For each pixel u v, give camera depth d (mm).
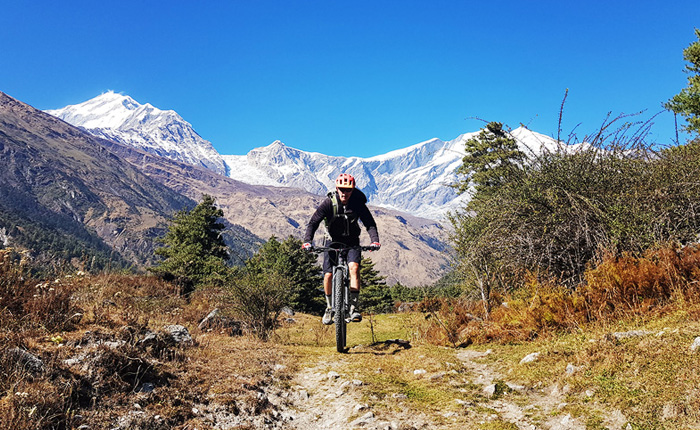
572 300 5387
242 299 8461
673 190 5684
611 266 5172
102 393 3465
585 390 3393
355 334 10672
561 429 2963
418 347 6109
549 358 4238
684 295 4602
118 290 8828
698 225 5539
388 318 13273
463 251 8180
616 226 5586
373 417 3578
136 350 4270
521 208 6504
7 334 3879
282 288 8914
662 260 5074
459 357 5262
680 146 6449
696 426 2488
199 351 5281
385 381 4559
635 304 4820
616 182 6262
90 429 2959
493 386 3936
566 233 6043
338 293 5625
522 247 6430
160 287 11719
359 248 5594
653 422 2688
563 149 6898
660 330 4027
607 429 2793
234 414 3684
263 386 4461
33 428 2691
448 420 3395
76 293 6172
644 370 3305
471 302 9141
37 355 3641
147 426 3186
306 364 5410
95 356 3824
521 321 5812
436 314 9141
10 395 2918
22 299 4777
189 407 3623
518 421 3229
